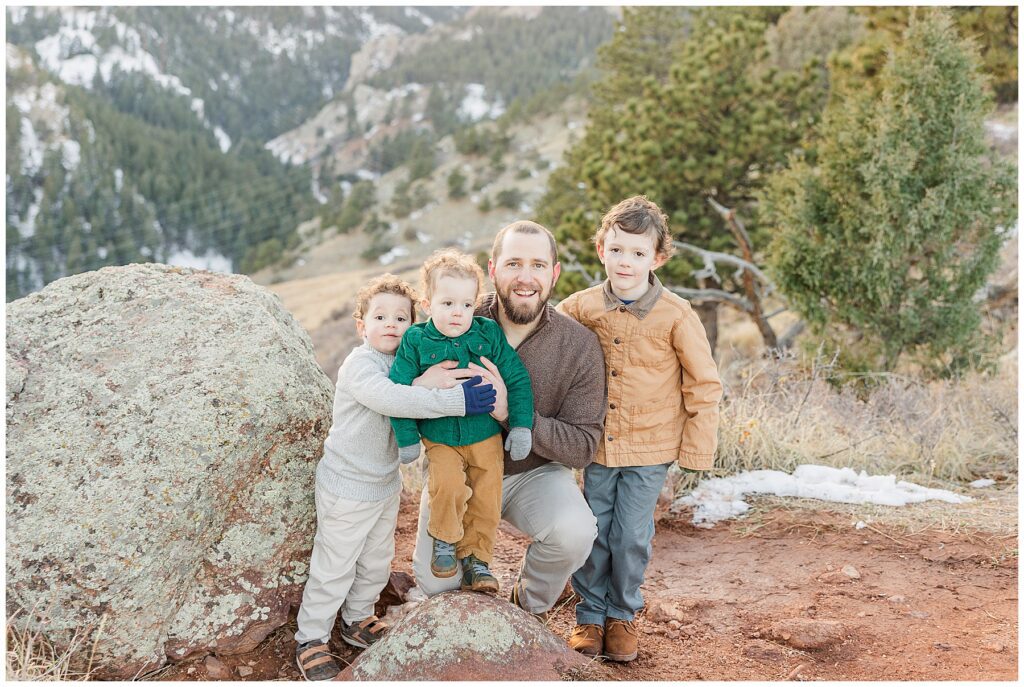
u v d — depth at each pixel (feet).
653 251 10.36
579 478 16.21
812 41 65.67
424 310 10.13
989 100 28.63
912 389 22.94
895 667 9.98
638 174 45.01
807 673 9.96
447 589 10.51
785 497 16.56
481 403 9.45
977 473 18.88
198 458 9.76
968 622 11.19
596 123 69.51
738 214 47.24
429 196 378.94
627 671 10.06
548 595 10.70
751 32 46.68
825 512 15.62
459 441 9.74
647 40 78.13
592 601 10.73
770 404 20.62
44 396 10.28
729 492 16.75
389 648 9.30
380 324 10.18
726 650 10.68
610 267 10.39
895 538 14.32
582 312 11.01
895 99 28.81
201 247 477.77
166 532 9.50
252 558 10.34
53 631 9.16
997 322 32.91
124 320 10.96
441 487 9.62
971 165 26.91
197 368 10.36
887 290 27.84
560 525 9.95
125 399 10.09
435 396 9.37
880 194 27.48
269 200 522.06
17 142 480.23
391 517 10.52
